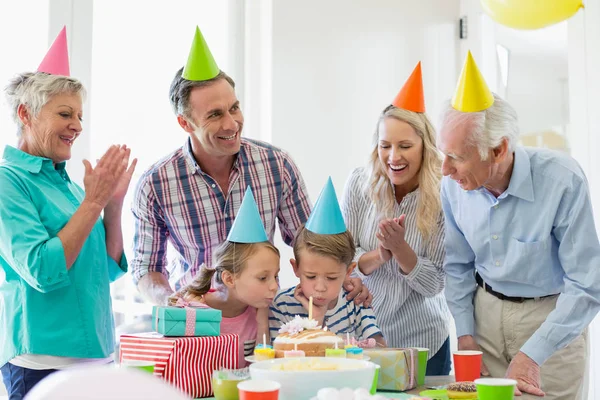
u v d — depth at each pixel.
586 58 2.84
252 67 3.07
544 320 1.75
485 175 1.64
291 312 1.72
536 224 1.70
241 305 1.66
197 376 1.32
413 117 1.84
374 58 3.27
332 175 3.13
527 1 1.88
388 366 1.41
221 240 1.92
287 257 3.00
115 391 0.73
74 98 1.66
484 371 1.73
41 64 1.71
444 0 3.47
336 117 3.15
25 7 2.52
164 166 1.89
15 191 1.56
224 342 1.37
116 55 2.79
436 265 1.95
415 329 2.04
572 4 1.89
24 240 1.51
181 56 3.04
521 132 3.19
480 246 1.78
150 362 1.27
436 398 1.30
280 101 3.00
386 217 1.95
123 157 1.60
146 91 2.91
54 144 1.64
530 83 3.14
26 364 1.57
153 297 1.86
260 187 1.92
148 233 1.93
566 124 2.96
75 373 0.75
